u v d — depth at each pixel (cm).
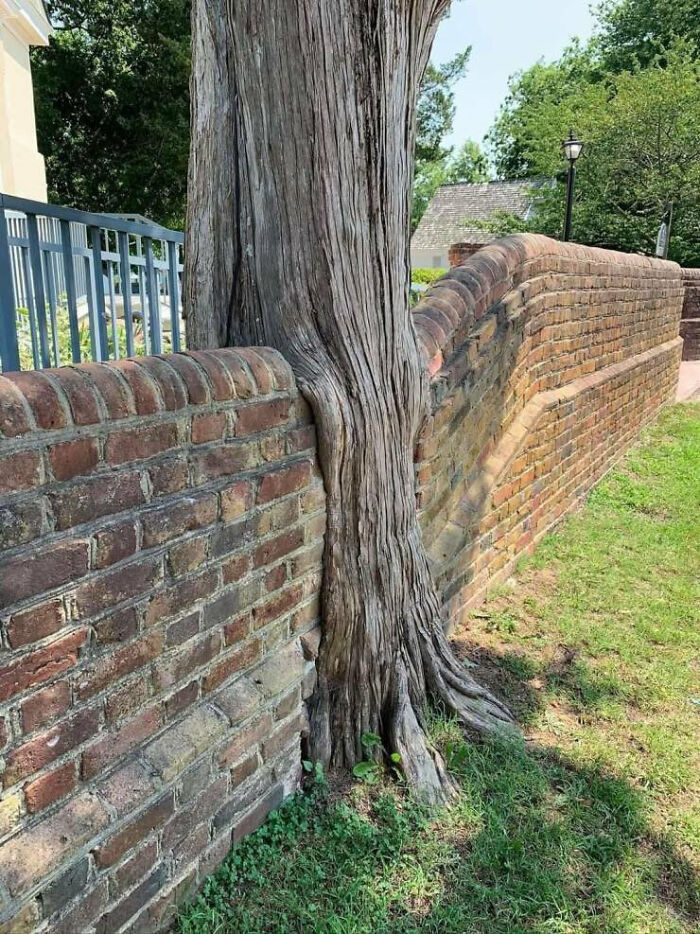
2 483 129
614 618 394
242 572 200
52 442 139
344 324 220
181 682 184
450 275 368
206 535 184
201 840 196
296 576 225
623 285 642
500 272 391
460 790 249
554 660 348
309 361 219
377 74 210
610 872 222
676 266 877
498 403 401
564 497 533
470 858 222
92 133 2377
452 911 202
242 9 202
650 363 772
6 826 140
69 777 154
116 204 2459
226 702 201
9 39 1109
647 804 254
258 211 218
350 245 217
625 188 1853
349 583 239
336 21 199
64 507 142
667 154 1784
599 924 204
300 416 218
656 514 570
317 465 227
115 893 167
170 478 170
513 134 2611
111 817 161
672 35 2539
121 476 156
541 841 230
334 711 251
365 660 249
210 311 233
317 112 204
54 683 146
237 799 210
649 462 693
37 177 1220
